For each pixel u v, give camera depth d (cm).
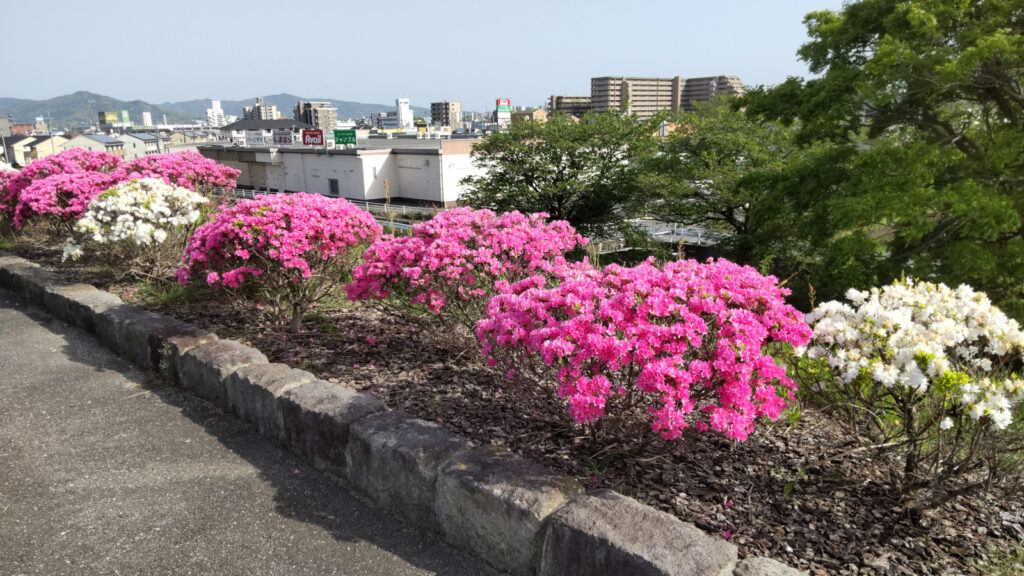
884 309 292
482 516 256
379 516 295
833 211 1116
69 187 827
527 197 2608
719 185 1973
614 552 215
